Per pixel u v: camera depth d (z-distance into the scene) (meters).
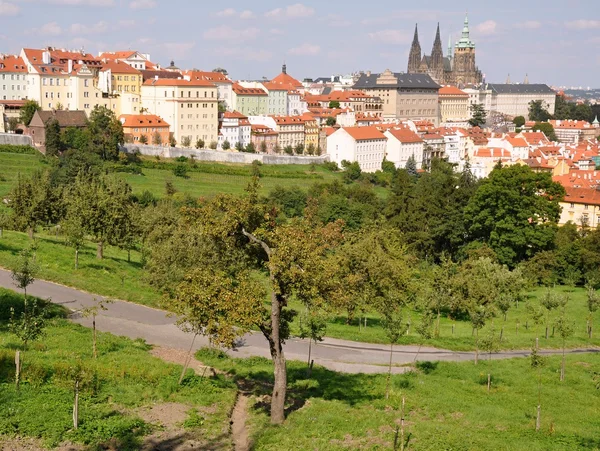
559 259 135.12
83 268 86.25
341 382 57.84
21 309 65.06
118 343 60.00
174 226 97.56
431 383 59.91
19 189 107.19
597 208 181.88
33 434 40.84
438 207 158.25
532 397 58.12
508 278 100.50
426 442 45.00
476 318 70.81
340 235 52.59
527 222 141.12
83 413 44.00
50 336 58.66
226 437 44.31
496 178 142.38
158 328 68.06
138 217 105.88
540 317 88.25
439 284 93.06
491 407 54.22
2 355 49.88
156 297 78.06
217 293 46.66
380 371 63.84
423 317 76.81
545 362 68.06
